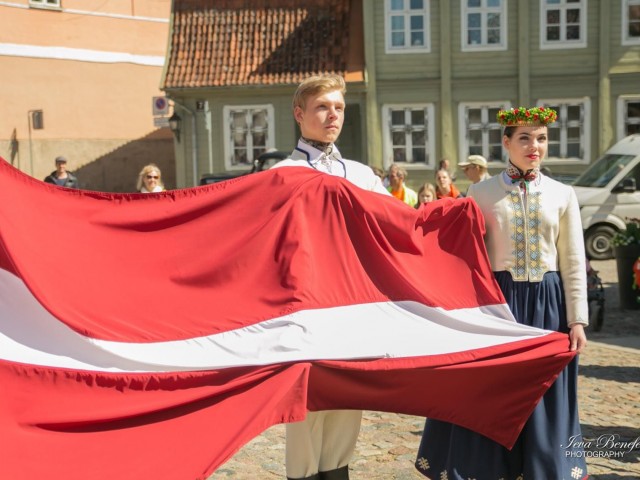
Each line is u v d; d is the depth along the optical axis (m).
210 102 27.05
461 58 25.98
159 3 34.25
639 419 6.89
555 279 4.71
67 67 32.00
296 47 26.89
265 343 4.25
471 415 4.52
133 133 33.75
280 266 4.45
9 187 4.40
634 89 25.67
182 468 3.73
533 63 25.89
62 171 19.30
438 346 4.40
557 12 25.75
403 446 6.30
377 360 4.27
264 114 26.98
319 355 4.21
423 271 4.69
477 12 25.84
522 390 4.51
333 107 4.62
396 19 26.02
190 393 4.10
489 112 26.19
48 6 31.41
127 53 33.47
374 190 4.86
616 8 25.50
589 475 5.63
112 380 4.14
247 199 4.60
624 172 18.41
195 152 27.19
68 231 4.45
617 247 12.31
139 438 3.97
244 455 6.16
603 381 8.16
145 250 4.50
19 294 4.30
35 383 4.11
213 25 27.47
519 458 4.64
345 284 4.50
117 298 4.37
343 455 4.70
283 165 4.64
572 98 25.92
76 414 4.01
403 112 26.33
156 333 4.30
